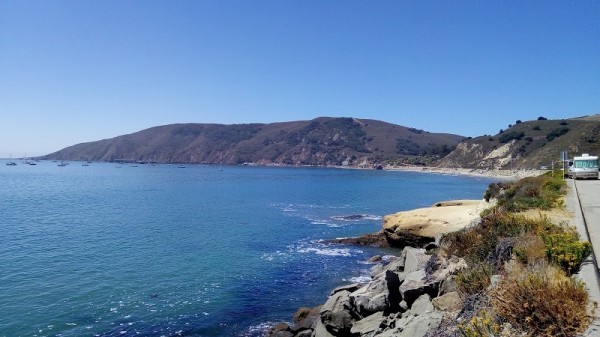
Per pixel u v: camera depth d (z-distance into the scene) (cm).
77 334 1642
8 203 6116
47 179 12850
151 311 1902
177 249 3147
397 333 1054
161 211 5378
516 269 851
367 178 14588
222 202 6644
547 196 1969
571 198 1973
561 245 861
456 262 1339
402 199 7425
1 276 2322
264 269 2647
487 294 790
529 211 1722
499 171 14925
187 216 4950
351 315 1498
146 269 2562
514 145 16012
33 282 2238
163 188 9494
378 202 6912
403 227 3247
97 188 9356
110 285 2230
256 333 1717
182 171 19738
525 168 13225
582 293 632
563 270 809
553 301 604
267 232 3978
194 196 7631
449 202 4022
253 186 10444
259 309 1972
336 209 5916
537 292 631
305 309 1827
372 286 1549
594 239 1124
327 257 3002
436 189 9725
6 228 3888
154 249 3120
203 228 4116
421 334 912
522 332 614
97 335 1644
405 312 1289
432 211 3422
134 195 7681
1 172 17812
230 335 1695
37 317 1781
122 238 3512
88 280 2303
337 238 3622
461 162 18438
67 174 16250
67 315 1816
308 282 2389
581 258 838
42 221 4359
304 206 6247
